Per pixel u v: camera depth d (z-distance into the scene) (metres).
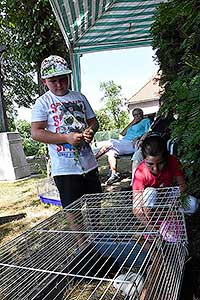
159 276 1.29
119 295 1.22
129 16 5.02
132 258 1.58
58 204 4.28
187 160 1.68
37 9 5.50
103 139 18.89
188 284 1.62
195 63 1.42
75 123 2.29
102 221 1.95
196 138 1.19
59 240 1.82
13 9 5.72
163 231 1.58
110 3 4.41
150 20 5.29
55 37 5.70
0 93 7.60
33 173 7.99
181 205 1.76
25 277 1.49
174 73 2.86
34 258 1.65
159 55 3.48
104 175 6.01
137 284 1.15
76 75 5.80
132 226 1.83
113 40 6.07
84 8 4.10
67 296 1.47
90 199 2.16
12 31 6.25
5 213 4.29
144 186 2.08
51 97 2.30
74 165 2.25
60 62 2.27
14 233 3.39
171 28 2.70
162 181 2.10
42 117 2.26
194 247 1.88
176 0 1.55
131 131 5.82
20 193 5.53
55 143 2.22
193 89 1.17
